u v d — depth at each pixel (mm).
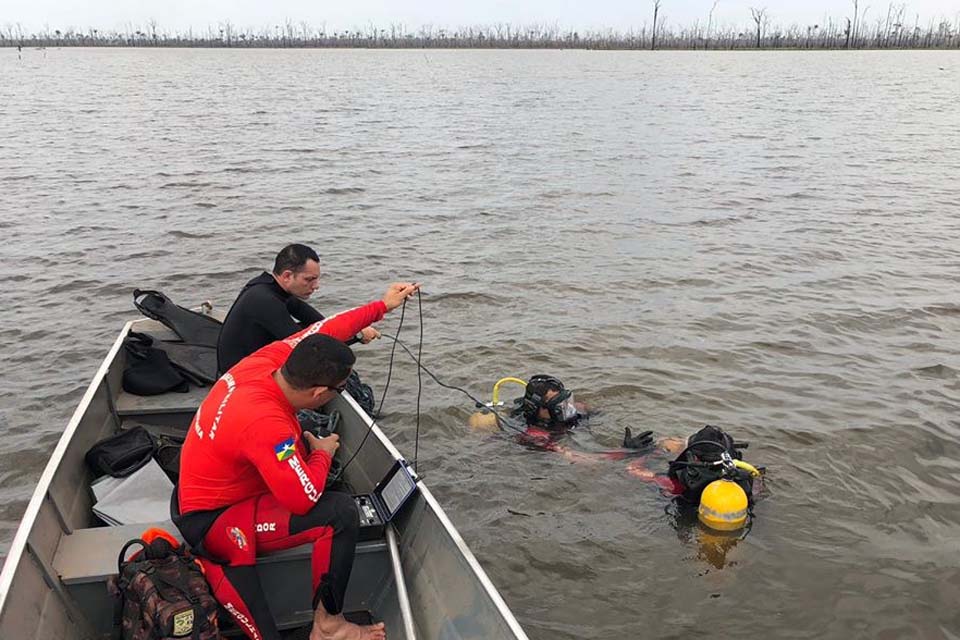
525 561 4984
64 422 6961
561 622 4473
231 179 18578
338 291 10484
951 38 150125
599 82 59312
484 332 8961
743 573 4871
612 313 9594
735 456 5695
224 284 10820
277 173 19500
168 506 4262
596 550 5086
